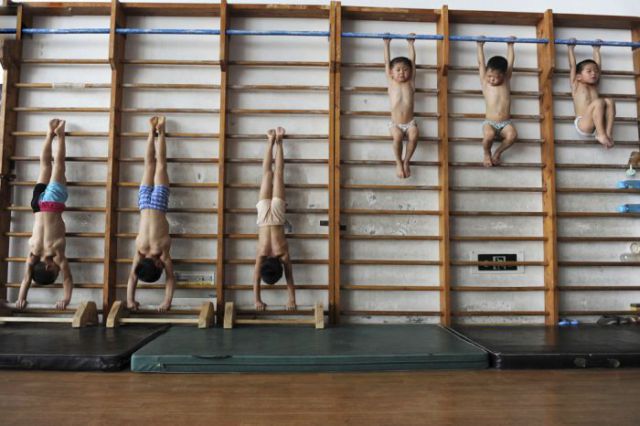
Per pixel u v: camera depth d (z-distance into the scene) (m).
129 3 3.49
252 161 3.51
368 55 3.67
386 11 3.58
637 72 3.71
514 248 3.60
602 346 2.58
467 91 3.59
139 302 3.38
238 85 3.55
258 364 2.34
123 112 3.53
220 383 2.16
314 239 3.53
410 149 3.38
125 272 3.45
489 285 3.56
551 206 3.52
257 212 3.46
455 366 2.40
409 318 3.52
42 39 3.57
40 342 2.64
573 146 3.67
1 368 2.34
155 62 3.52
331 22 3.53
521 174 3.64
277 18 3.67
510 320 3.54
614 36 3.77
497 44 3.72
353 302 3.51
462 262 3.50
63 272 3.20
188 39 3.62
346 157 3.59
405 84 3.42
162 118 3.36
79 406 1.85
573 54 3.61
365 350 2.48
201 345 2.57
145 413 1.78
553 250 3.49
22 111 3.51
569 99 3.70
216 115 3.58
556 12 3.77
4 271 3.38
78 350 2.44
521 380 2.21
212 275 3.46
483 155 3.60
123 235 3.39
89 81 3.57
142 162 3.53
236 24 3.65
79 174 3.50
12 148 3.47
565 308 3.57
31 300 3.41
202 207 3.52
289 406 1.87
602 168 3.66
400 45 3.69
